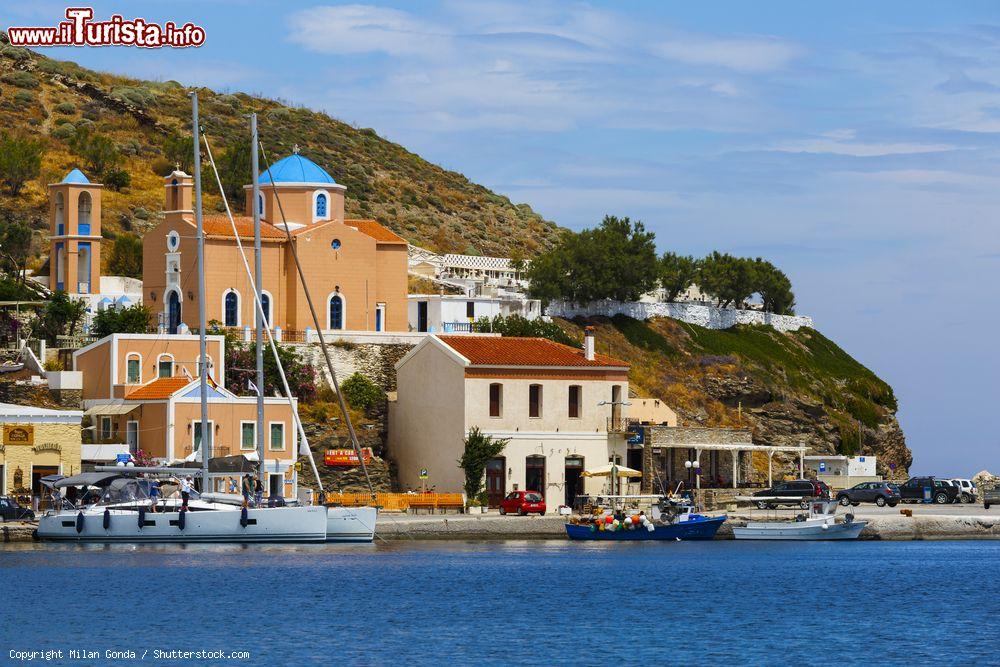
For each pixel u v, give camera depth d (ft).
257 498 628.69
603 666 394.52
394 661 394.93
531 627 445.78
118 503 611.88
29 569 533.96
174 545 608.19
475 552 626.23
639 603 494.18
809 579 563.89
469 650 410.52
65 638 415.03
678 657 407.85
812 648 423.64
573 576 554.46
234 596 485.15
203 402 624.18
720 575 570.46
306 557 588.50
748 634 442.91
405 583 523.29
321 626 439.22
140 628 429.79
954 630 453.99
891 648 424.87
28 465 653.71
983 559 645.51
